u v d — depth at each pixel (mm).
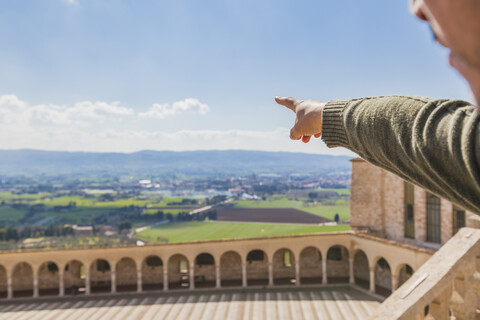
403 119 1556
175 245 46188
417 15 888
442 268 6500
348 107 1873
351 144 1840
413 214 41688
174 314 37875
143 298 43844
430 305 6441
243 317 36281
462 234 7094
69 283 49562
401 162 1560
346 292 43094
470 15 736
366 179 46219
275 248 46438
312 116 2086
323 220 171500
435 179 1401
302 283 47250
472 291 6430
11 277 45156
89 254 45906
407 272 42344
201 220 199000
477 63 754
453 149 1290
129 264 50219
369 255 41906
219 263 46531
